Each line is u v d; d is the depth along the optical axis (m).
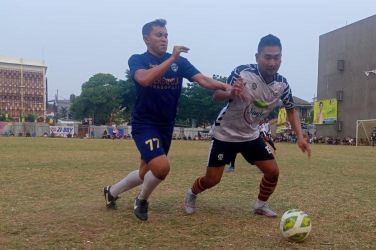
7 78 103.44
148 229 4.54
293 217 4.12
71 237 4.18
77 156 15.98
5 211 5.34
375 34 48.41
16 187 7.51
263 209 5.32
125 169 10.98
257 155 5.13
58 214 5.16
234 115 5.01
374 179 9.48
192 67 4.87
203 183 5.24
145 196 4.88
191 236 4.30
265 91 4.93
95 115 80.88
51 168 11.07
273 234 4.41
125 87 80.12
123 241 4.09
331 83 55.50
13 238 4.13
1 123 63.72
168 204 5.96
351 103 51.91
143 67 4.68
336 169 11.97
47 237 4.18
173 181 8.56
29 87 106.31
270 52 4.73
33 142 30.97
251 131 5.13
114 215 5.14
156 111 4.81
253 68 4.92
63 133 64.25
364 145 44.75
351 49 52.09
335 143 49.03
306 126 63.28
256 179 9.14
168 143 5.08
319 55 58.06
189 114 72.88
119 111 82.31
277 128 52.19
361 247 4.00
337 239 4.25
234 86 4.57
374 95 48.47
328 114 54.91
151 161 4.64
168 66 4.32
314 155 19.84
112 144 29.47
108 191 5.40
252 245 4.02
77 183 8.13
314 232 4.50
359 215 5.36
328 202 6.27
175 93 4.88
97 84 82.81
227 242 4.11
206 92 72.88
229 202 6.19
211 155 5.16
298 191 7.38
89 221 4.81
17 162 12.84
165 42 4.77
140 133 4.81
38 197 6.45
